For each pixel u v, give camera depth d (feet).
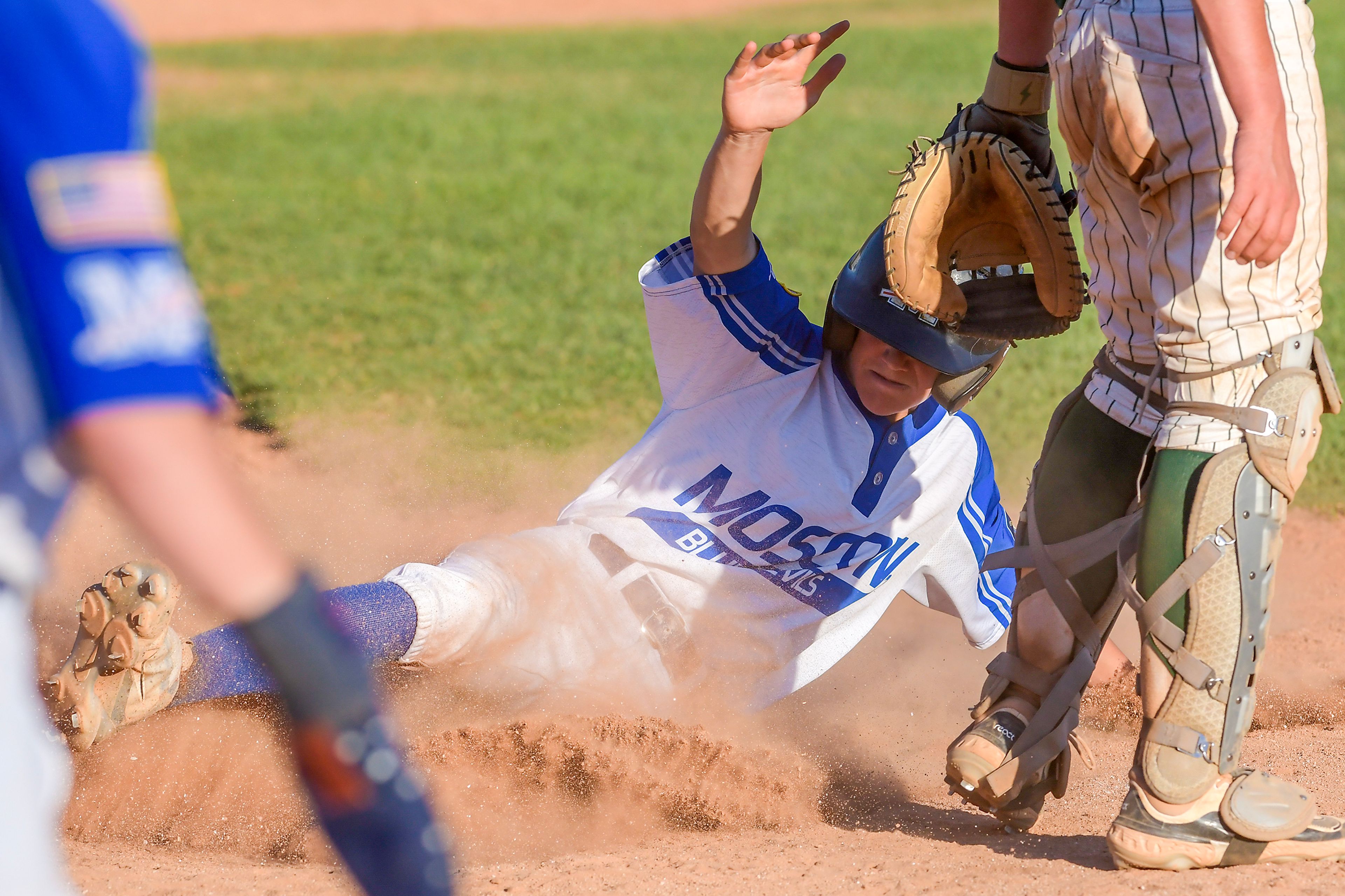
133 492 13.05
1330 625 64.28
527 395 97.30
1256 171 27.27
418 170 194.18
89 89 13.33
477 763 39.78
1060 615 36.52
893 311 39.70
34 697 16.28
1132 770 32.35
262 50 347.97
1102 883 30.25
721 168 39.40
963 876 30.89
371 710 13.80
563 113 247.09
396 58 331.36
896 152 208.33
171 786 38.19
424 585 39.63
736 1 447.83
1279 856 31.68
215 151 209.15
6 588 14.82
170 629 36.29
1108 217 33.40
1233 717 31.55
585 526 43.62
